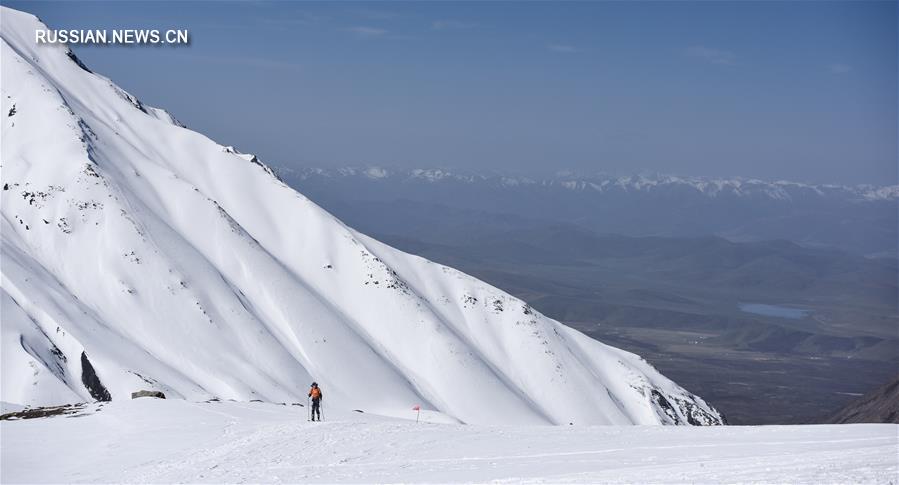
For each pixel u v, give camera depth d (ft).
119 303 524.93
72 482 132.57
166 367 454.81
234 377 484.33
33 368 379.35
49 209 576.61
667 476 104.88
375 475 122.11
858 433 134.82
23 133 641.81
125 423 173.47
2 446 157.58
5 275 461.37
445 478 116.98
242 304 573.74
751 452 123.44
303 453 139.54
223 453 142.72
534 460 127.34
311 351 572.92
